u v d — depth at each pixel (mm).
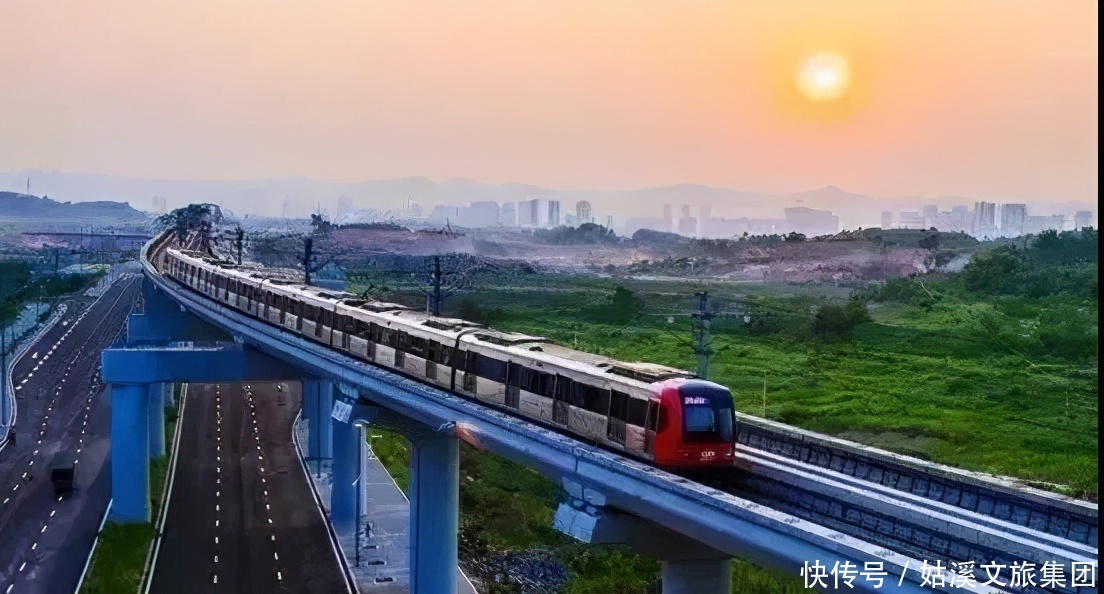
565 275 187625
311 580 77938
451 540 68438
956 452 90188
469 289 148375
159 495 100625
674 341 133125
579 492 43406
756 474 42125
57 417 123875
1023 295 138375
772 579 66938
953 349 121562
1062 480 81188
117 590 72875
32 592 71938
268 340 82250
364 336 68125
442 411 55562
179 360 90625
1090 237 148500
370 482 111812
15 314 178625
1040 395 103312
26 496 94875
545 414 48750
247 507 97688
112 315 189000
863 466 45344
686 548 43438
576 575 83125
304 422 136000
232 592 74812
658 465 41156
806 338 134375
